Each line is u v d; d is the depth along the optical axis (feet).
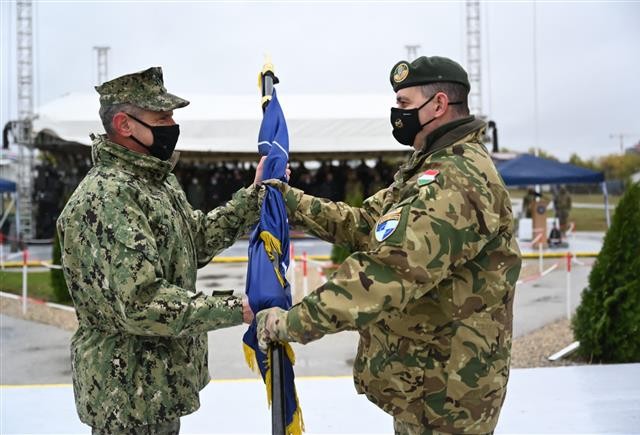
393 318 7.30
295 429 7.84
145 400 7.62
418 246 6.47
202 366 8.53
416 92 7.44
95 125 65.21
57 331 26.25
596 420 12.92
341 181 72.13
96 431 7.74
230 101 73.87
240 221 9.47
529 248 54.03
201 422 13.23
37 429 12.88
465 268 7.07
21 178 65.92
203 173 75.15
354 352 22.33
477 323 7.11
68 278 7.78
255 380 16.28
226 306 7.54
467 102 7.54
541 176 55.67
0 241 52.85
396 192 7.77
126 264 7.20
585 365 18.39
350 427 12.73
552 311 28.63
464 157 7.02
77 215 7.55
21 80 67.56
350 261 6.65
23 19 67.72
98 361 7.62
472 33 76.95
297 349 22.82
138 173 7.91
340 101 75.77
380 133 70.59
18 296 33.50
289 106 74.02
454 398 7.11
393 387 7.40
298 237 67.51
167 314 7.19
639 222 19.12
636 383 15.34
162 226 7.77
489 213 6.80
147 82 7.95
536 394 14.64
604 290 19.11
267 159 9.18
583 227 78.95
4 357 22.20
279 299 7.79
